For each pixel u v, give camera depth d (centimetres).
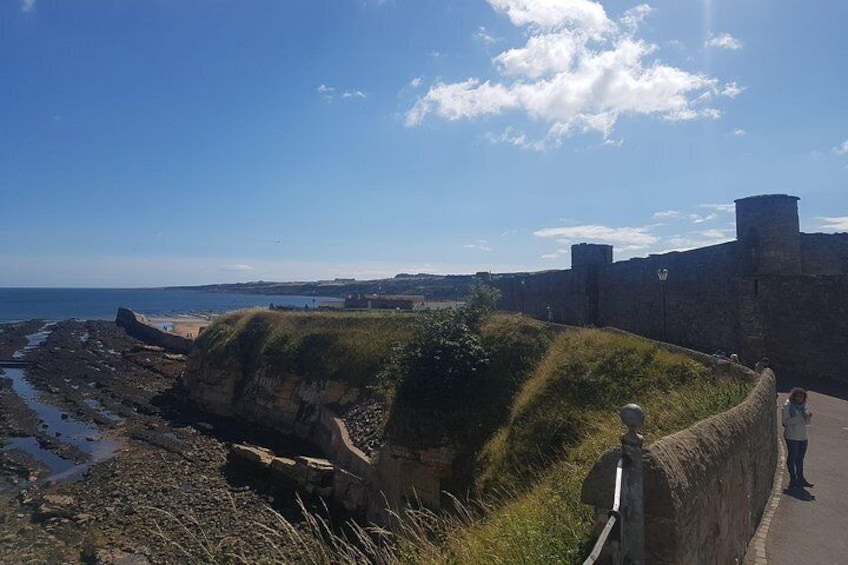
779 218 2166
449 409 2077
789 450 925
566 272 3766
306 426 3200
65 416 3522
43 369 5244
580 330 2216
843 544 678
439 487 1980
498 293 3077
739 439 641
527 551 555
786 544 677
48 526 1922
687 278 2594
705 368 1547
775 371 2077
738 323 2220
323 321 3869
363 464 2214
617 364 1777
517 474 1552
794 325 2028
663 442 431
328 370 3325
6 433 3120
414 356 2230
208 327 4712
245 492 2272
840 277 1855
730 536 560
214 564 795
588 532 465
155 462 2659
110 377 4888
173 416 3734
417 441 2050
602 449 974
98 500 2164
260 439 3284
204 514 2034
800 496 870
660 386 1584
